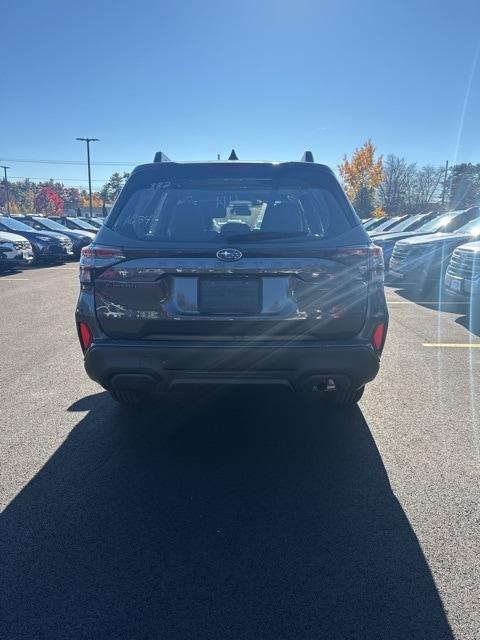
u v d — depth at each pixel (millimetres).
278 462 3752
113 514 3105
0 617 2324
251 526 2992
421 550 2771
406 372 5816
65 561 2688
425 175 76438
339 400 4324
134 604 2400
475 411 4680
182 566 2654
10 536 2893
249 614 2338
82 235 22562
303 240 3344
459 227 14289
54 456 3832
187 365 3334
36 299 10945
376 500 3252
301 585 2518
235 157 4684
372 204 58594
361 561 2688
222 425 4406
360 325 3381
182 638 2213
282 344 3307
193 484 3451
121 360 3371
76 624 2285
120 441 4094
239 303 3312
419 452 3893
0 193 112375
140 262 3316
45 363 6180
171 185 3793
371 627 2266
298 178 3764
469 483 3453
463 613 2338
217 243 3322
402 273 12141
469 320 8781
